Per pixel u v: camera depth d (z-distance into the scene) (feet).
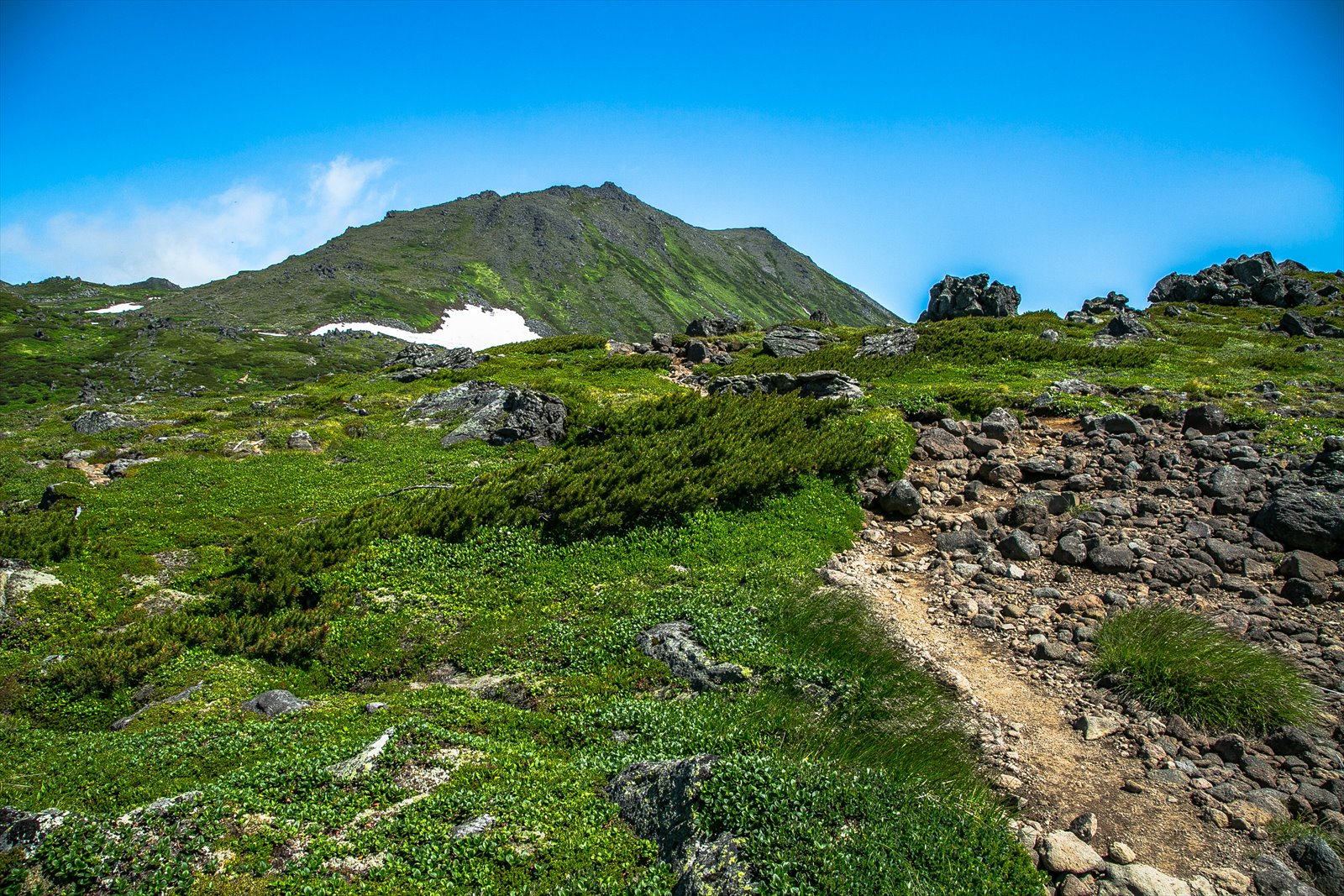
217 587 79.25
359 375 253.03
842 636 55.93
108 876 31.07
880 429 105.09
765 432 110.01
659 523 83.82
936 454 102.01
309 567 79.41
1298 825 36.29
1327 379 137.28
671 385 186.91
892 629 58.85
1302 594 58.75
